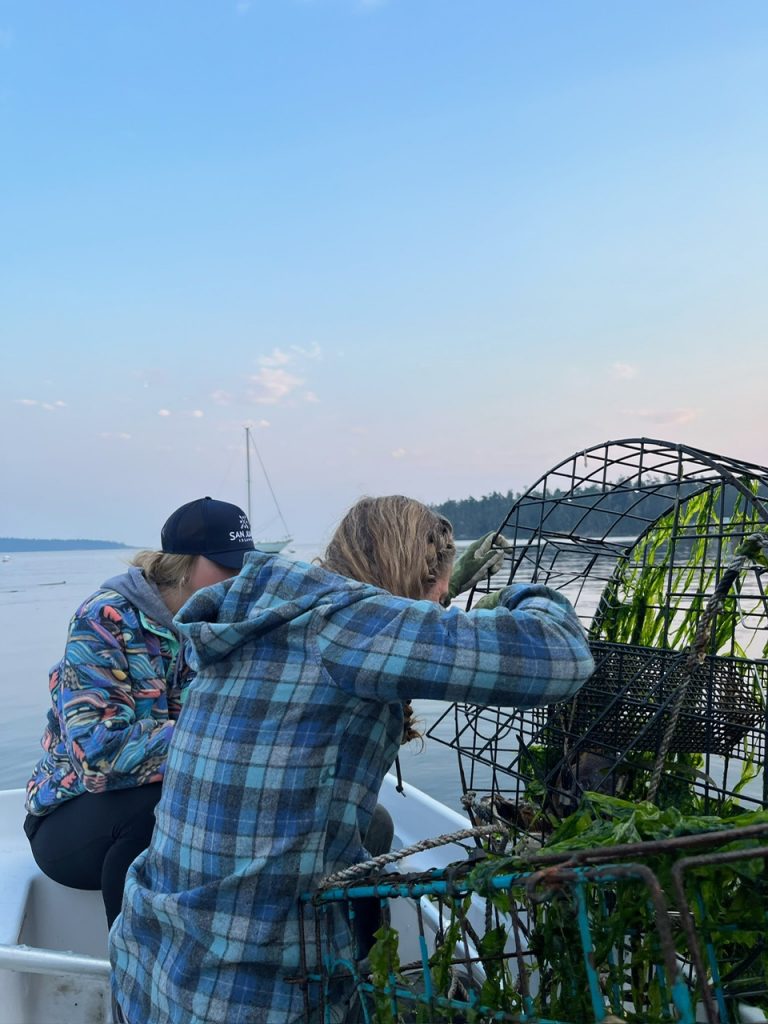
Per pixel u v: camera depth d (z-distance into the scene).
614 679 1.91
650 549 2.23
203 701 1.49
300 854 1.36
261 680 1.42
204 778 1.42
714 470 1.78
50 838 2.29
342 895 1.33
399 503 1.61
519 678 1.34
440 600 1.79
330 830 1.42
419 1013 1.32
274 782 1.37
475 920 2.09
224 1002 1.33
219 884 1.35
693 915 1.13
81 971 1.85
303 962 1.35
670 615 2.05
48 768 2.37
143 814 2.20
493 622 1.38
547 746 2.05
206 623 1.45
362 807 1.47
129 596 2.39
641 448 1.96
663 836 1.16
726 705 1.80
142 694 2.37
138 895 1.48
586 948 1.02
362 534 1.56
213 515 2.42
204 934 1.35
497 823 1.82
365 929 1.57
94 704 2.25
